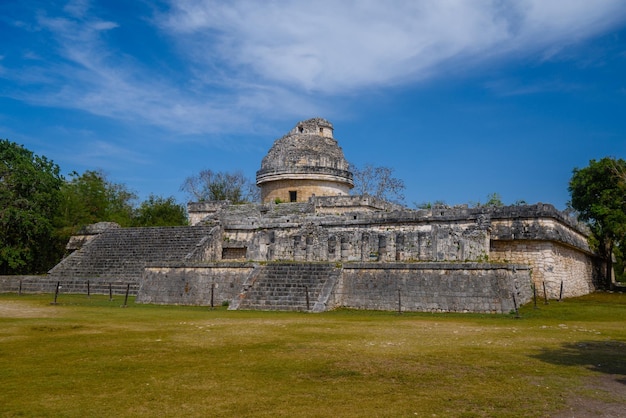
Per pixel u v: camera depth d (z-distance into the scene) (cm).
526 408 687
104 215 4691
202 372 884
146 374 870
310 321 1595
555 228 2550
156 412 669
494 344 1155
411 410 677
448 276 1934
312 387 790
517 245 2578
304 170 4000
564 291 2664
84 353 1046
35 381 823
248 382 819
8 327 1406
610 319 1706
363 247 2331
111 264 3122
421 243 2239
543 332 1355
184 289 2338
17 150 3716
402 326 1477
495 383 814
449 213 2752
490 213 2639
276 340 1208
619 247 3772
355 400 722
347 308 2027
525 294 2136
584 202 3281
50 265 3988
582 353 1052
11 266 3450
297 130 4262
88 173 4806
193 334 1302
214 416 654
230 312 1911
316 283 2084
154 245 3250
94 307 2067
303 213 3528
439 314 1836
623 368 917
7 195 3400
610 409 683
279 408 686
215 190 6462
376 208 3788
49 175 3703
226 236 3334
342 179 4109
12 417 647
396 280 2000
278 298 2058
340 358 995
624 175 3066
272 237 2612
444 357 1005
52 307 2030
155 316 1733
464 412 669
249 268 2247
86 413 664
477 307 1859
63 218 4031
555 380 832
